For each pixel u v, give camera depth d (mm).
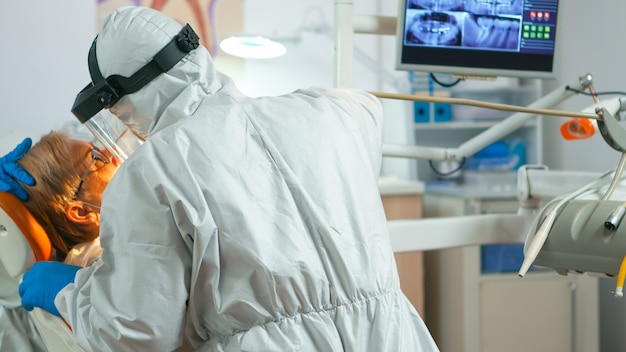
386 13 3186
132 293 976
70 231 1433
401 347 1089
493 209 2717
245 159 1033
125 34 1117
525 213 1806
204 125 1032
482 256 2764
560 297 2762
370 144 1227
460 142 3393
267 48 2619
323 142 1117
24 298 1238
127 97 1143
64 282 1211
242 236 992
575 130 1395
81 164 1410
